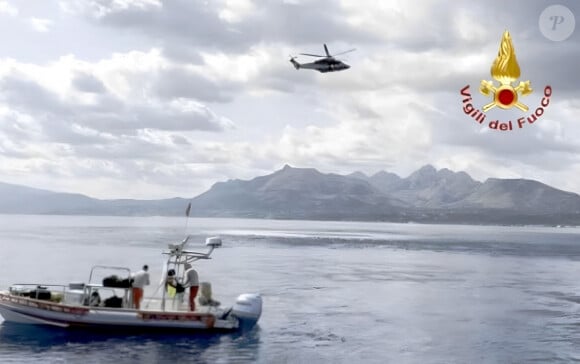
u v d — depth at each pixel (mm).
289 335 32938
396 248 140375
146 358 27000
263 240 170125
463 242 191125
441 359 28703
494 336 33938
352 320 38094
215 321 31516
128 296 31219
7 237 156750
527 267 87938
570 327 36812
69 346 28578
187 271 31703
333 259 96375
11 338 29688
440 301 47656
